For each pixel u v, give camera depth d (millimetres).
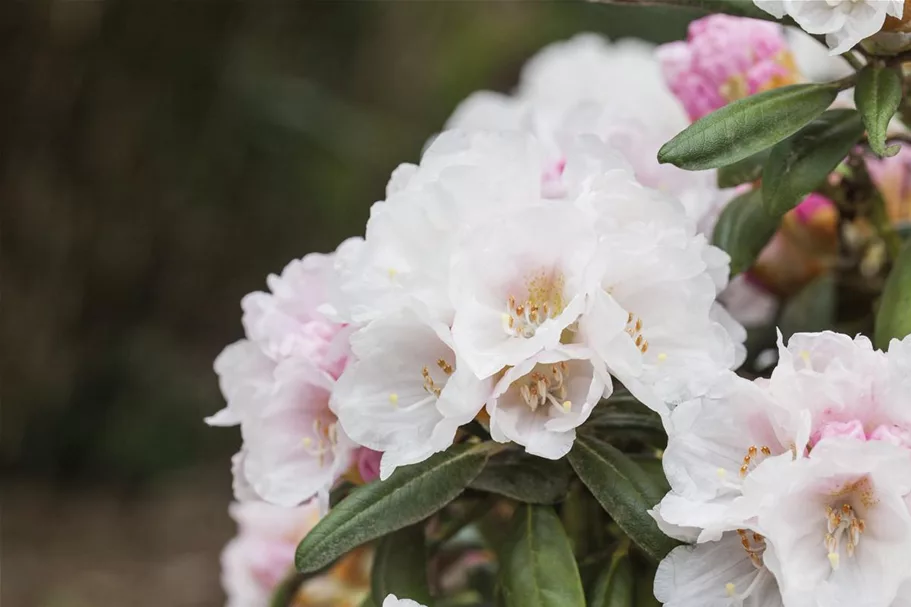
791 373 860
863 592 854
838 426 855
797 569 853
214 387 3557
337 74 3588
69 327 3334
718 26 1054
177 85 3227
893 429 857
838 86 927
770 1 902
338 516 907
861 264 1096
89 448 3529
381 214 914
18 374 3307
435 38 3801
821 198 1079
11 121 3066
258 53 3342
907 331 928
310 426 959
